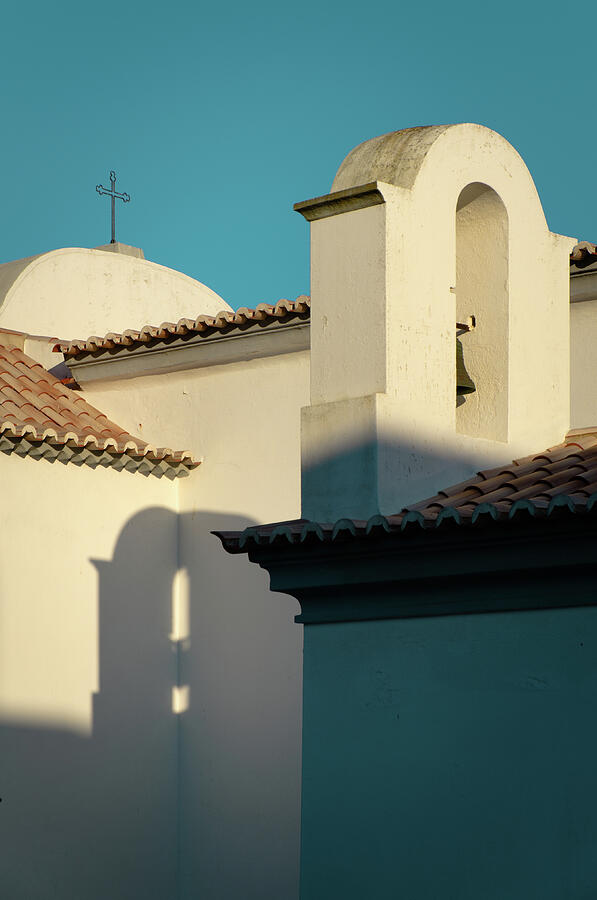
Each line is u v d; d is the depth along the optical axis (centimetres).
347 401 1989
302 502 2027
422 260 2039
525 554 1709
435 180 2066
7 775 2747
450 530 1736
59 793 2811
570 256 2530
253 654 2902
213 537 3006
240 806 2873
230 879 2873
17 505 2836
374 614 1866
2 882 2708
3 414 2916
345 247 2041
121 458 2950
